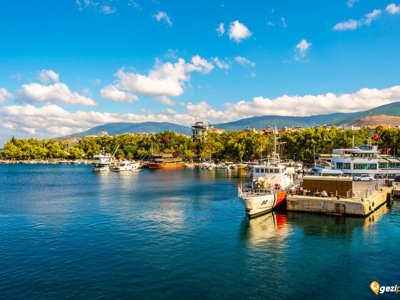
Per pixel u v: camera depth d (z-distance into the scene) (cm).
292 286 3706
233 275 3984
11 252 4756
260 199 6819
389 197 8669
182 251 4838
